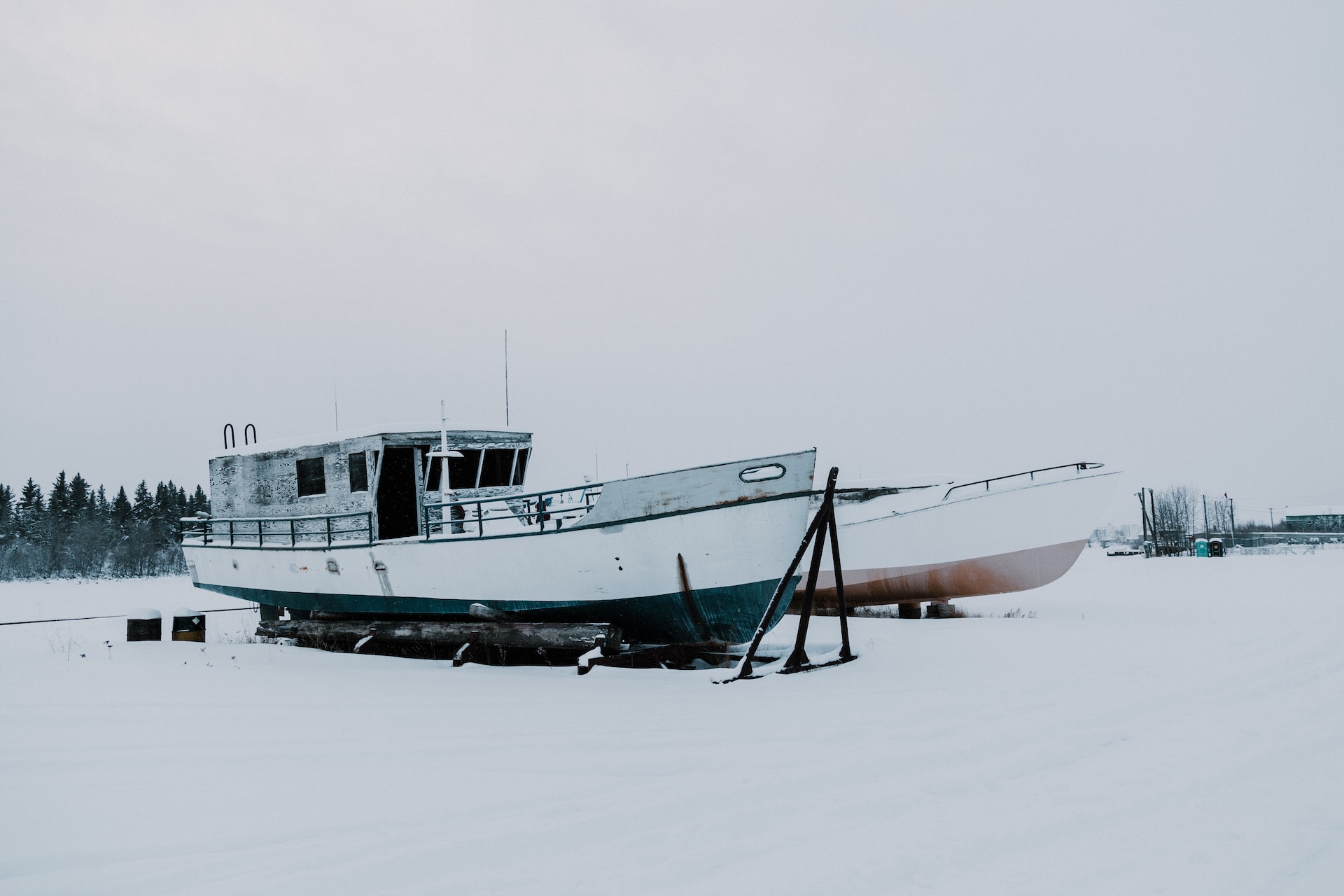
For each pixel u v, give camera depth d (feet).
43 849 13.44
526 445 44.47
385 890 11.71
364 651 38.78
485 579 35.29
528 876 12.12
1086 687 25.38
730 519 30.48
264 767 17.97
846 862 12.42
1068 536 48.88
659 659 31.91
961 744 18.88
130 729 21.40
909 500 52.85
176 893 11.76
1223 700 23.00
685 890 11.57
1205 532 160.04
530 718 22.53
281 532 44.19
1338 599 52.39
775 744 19.39
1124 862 12.27
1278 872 11.82
